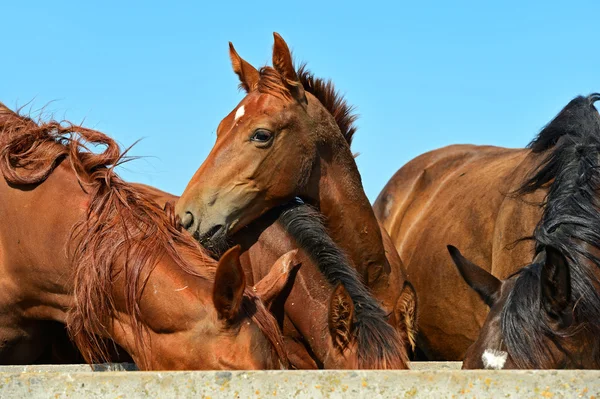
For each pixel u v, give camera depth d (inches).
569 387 216.2
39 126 338.3
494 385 217.9
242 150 362.6
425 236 544.1
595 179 348.2
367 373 220.2
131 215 297.0
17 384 225.5
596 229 323.3
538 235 333.1
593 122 397.7
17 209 324.5
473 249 490.3
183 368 264.8
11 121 346.3
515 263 426.6
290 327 346.9
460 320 497.4
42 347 348.8
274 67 379.9
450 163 600.4
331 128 391.9
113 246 288.8
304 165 376.5
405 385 219.5
